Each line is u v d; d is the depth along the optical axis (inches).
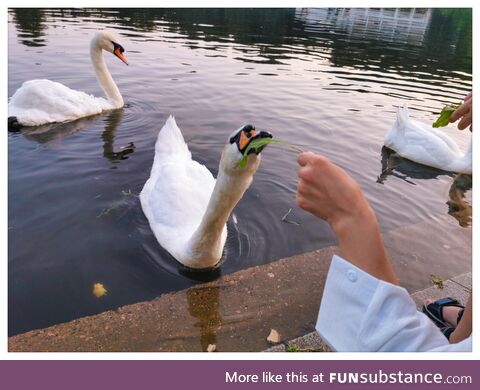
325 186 56.5
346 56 586.9
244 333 147.0
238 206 230.1
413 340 53.1
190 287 172.6
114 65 484.1
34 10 746.2
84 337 143.9
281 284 173.2
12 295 163.5
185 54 543.2
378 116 378.3
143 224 215.0
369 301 54.4
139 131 327.3
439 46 695.7
